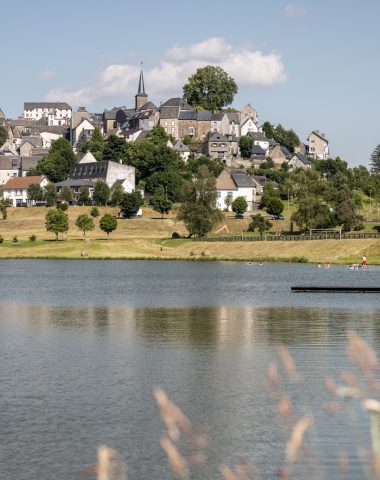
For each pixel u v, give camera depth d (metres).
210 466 36.59
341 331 79.88
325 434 40.62
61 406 48.12
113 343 72.88
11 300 117.06
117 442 40.53
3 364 62.25
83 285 143.62
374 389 13.14
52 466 36.72
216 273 170.75
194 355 66.00
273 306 105.81
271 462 37.00
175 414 12.26
